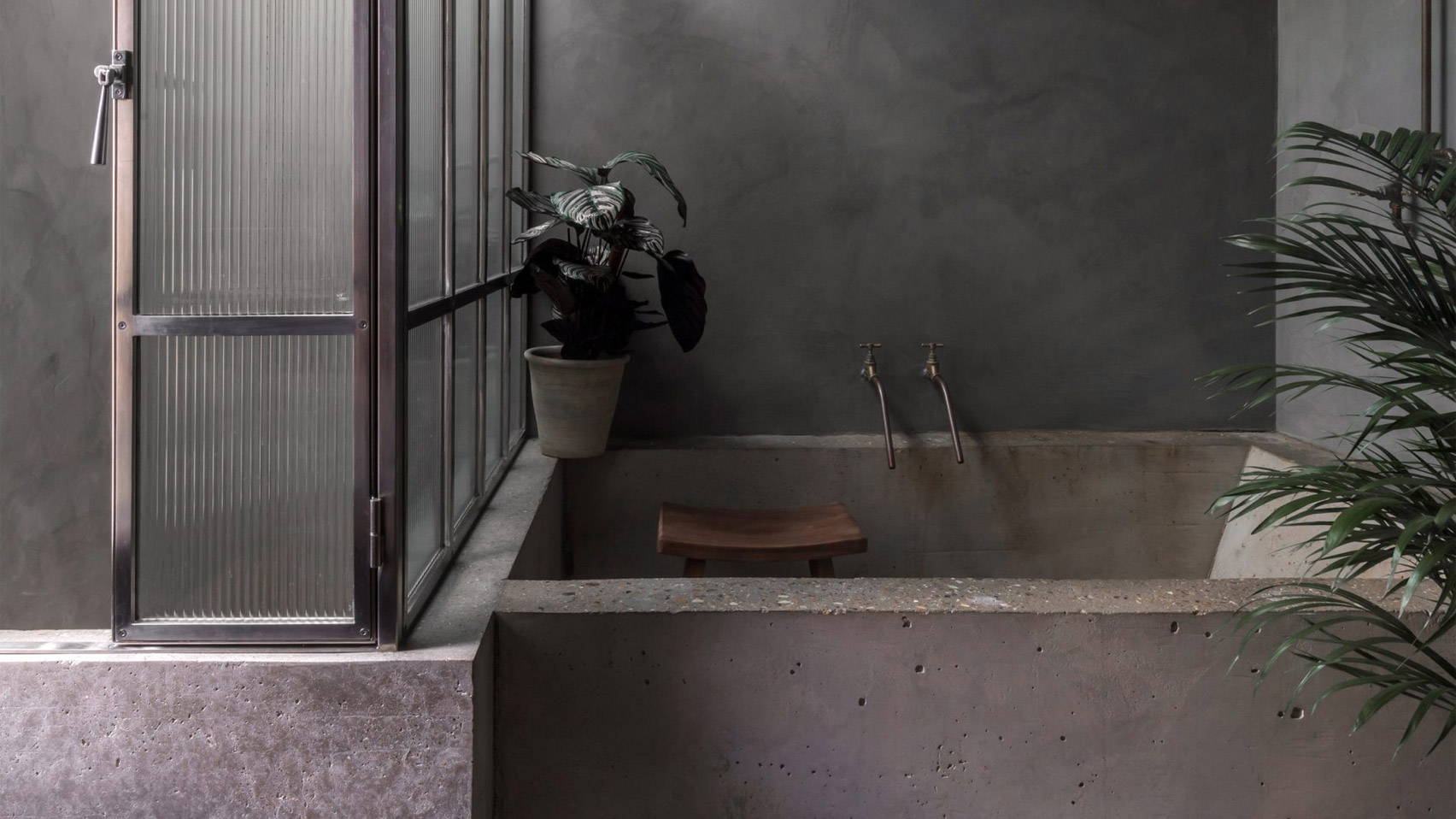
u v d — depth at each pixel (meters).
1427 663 1.80
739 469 3.11
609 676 1.78
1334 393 2.94
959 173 3.16
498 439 2.77
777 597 1.84
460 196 2.23
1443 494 1.46
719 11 3.09
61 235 2.70
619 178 3.11
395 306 1.61
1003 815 1.80
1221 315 3.22
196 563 1.64
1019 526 3.17
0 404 2.70
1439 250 1.54
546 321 2.96
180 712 1.58
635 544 3.12
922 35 3.12
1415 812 1.82
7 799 1.58
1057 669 1.78
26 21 2.64
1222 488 3.15
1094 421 3.25
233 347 1.61
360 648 1.63
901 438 3.19
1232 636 1.78
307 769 1.59
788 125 3.13
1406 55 2.55
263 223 1.61
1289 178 3.11
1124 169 3.18
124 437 1.60
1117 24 3.13
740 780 1.79
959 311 3.20
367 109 1.59
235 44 1.59
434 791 1.59
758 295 3.18
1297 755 1.81
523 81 3.06
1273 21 3.14
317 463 1.63
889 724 1.79
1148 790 1.81
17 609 2.74
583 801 1.80
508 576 1.99
